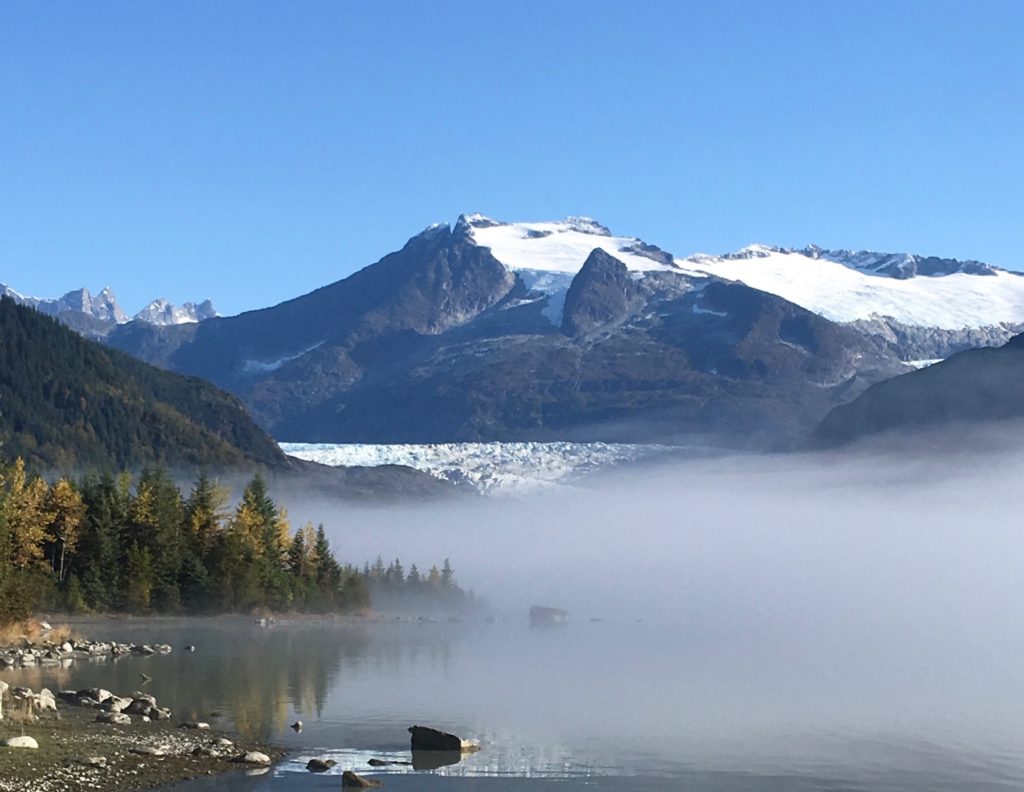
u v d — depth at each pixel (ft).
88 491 564.71
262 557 618.44
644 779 176.24
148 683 268.21
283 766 173.58
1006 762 194.59
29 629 362.33
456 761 185.16
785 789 172.45
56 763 160.25
